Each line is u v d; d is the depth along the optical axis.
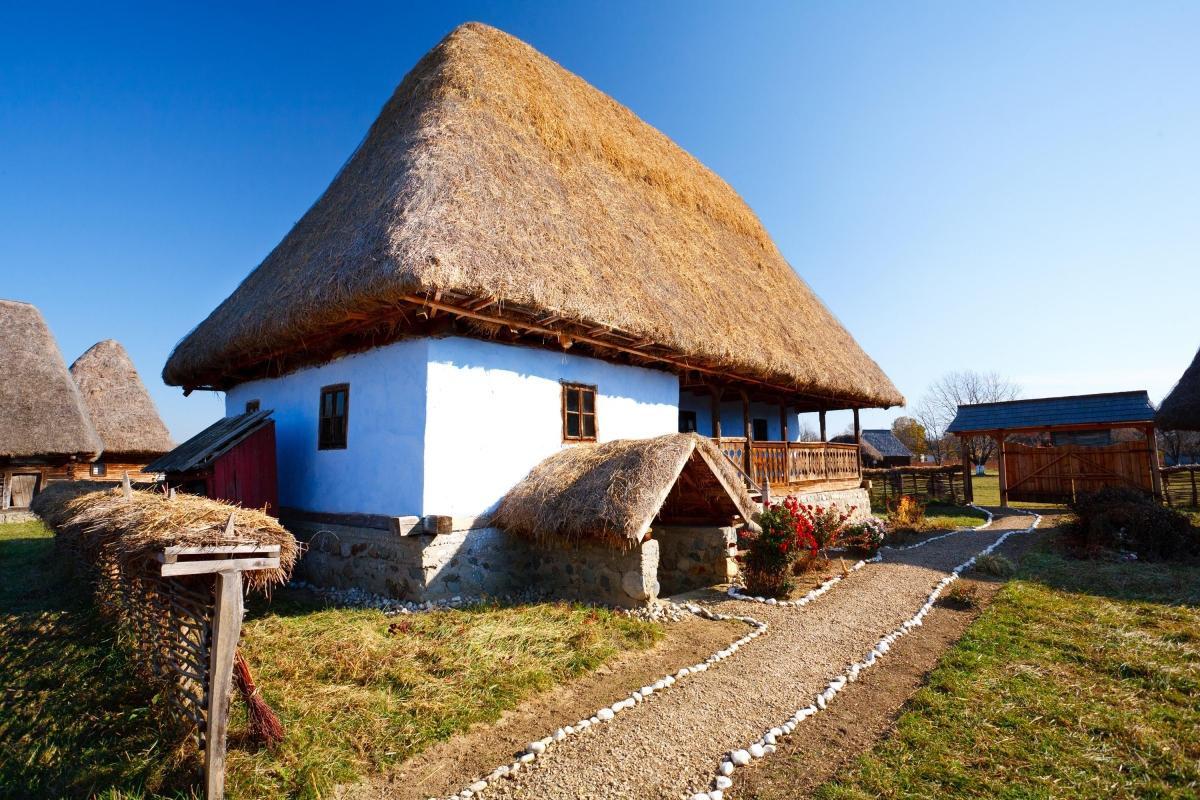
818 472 14.08
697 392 14.07
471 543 7.18
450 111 8.63
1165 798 3.13
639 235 10.50
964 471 20.39
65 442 16.61
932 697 4.37
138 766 3.49
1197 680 4.57
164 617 4.02
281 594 7.57
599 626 6.00
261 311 8.09
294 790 3.31
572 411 8.75
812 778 3.42
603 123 13.30
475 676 4.71
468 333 7.39
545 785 3.39
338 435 8.34
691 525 8.45
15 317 18.34
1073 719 4.02
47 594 7.77
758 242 17.11
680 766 3.58
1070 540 10.97
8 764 3.74
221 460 8.14
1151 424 16.62
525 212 7.95
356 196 8.92
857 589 7.88
